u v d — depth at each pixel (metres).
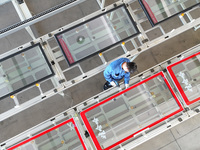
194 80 2.76
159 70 2.95
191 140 3.68
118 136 2.62
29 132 2.82
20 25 2.71
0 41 3.70
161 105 2.75
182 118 2.77
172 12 2.72
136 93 2.78
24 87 2.51
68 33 2.66
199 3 2.73
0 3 3.22
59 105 3.63
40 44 2.62
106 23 2.72
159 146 3.63
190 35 3.96
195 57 2.82
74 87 3.68
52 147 2.63
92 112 2.67
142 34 2.80
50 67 2.56
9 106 3.58
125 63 2.25
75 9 3.87
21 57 2.59
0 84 2.54
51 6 3.86
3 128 3.55
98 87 3.70
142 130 2.64
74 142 2.65
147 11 2.69
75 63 2.56
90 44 2.65
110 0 3.94
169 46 3.90
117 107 2.72
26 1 3.81
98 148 2.57
